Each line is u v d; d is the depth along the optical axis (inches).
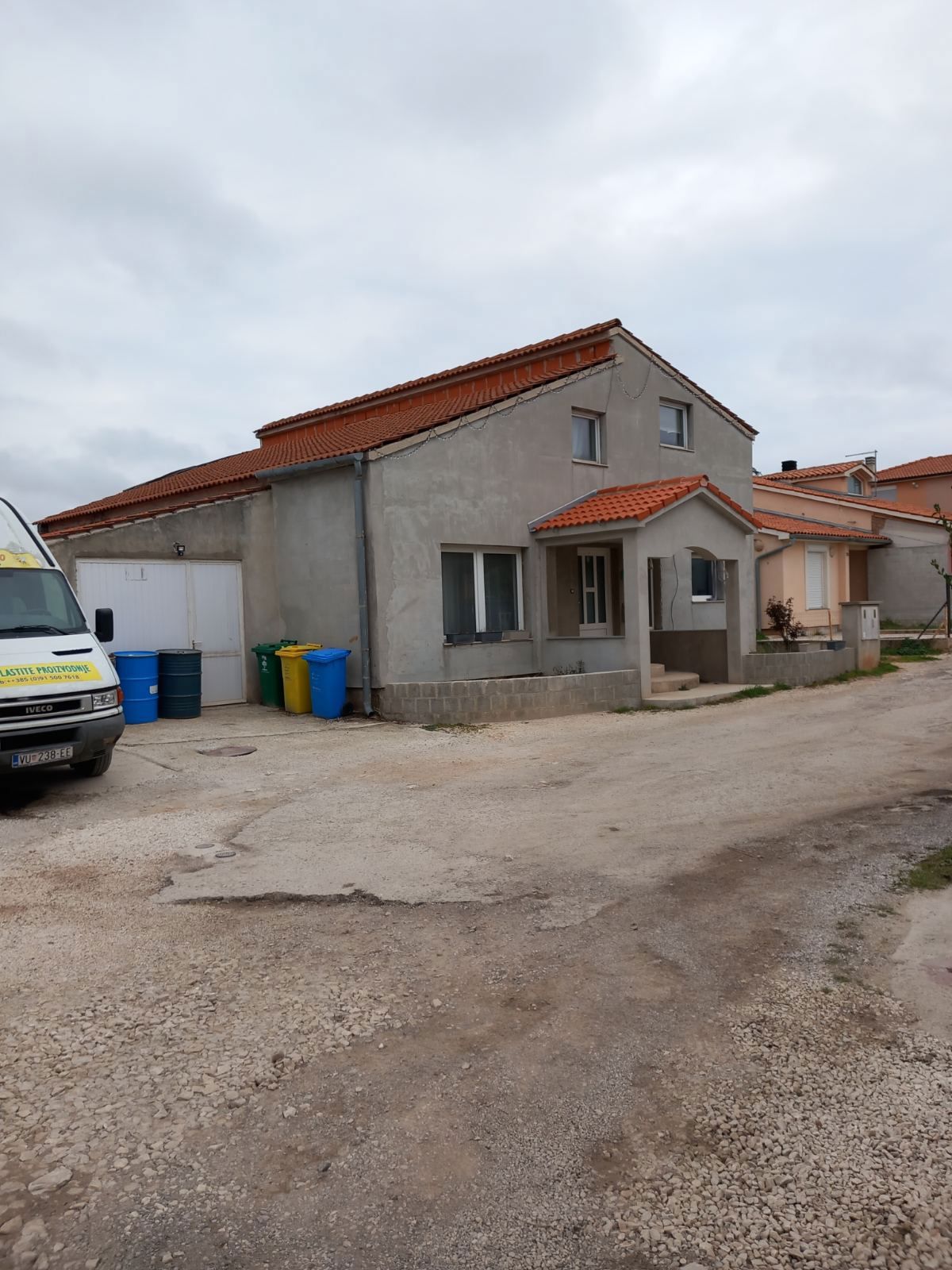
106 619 384.5
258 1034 157.9
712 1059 148.6
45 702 324.8
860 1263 105.1
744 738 441.1
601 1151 125.9
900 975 177.5
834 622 1059.9
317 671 522.9
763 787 336.2
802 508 1222.9
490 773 372.8
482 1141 128.4
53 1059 150.4
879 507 1157.1
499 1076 144.3
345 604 542.3
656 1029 158.2
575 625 660.1
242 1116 134.6
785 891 225.3
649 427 711.1
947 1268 104.0
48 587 374.3
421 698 506.3
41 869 251.6
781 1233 110.0
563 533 592.1
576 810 308.5
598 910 214.2
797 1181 119.1
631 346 694.5
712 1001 168.4
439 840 274.7
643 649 566.3
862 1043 152.6
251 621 582.6
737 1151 125.3
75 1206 115.8
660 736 453.7
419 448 541.0
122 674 501.4
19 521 396.8
